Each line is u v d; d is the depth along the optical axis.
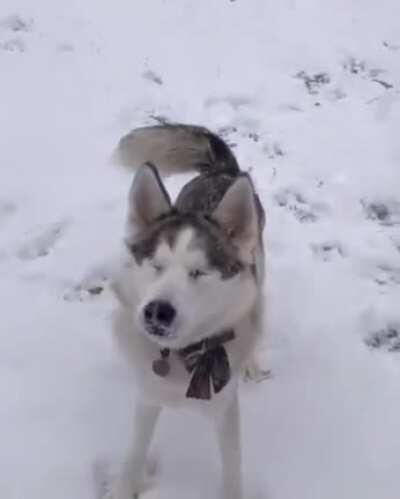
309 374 1.84
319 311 1.99
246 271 1.40
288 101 2.74
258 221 1.48
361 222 2.28
